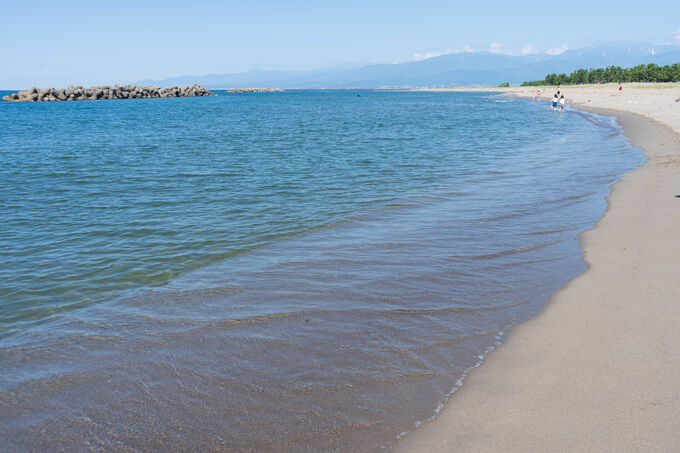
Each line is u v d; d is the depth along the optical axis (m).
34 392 5.33
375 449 4.28
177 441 4.48
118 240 11.12
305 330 6.61
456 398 4.98
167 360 5.93
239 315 7.13
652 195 13.64
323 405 4.95
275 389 5.25
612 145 26.05
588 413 4.59
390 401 4.98
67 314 7.37
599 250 9.45
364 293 7.82
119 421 4.80
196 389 5.30
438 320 6.83
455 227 11.61
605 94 93.12
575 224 11.43
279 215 13.12
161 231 11.77
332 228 11.80
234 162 22.69
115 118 61.41
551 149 25.78
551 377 5.26
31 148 29.38
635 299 7.11
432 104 96.94
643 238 9.92
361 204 14.24
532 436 4.32
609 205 13.00
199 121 53.75
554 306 7.13
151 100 144.50
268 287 8.17
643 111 48.78
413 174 19.05
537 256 9.37
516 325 6.61
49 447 4.46
